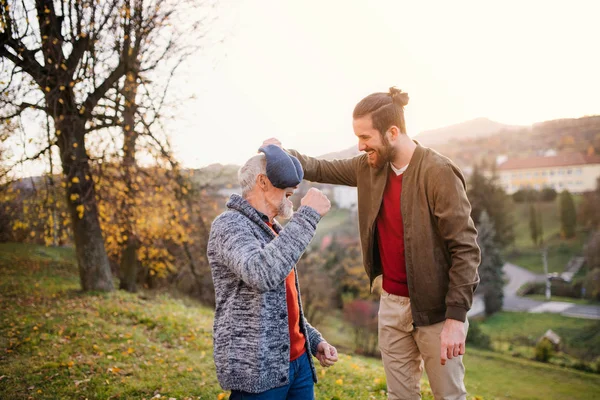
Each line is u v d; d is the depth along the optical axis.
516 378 27.75
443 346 2.02
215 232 1.76
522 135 93.38
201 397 3.98
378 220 2.39
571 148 87.94
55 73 8.25
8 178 7.96
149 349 5.86
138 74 9.16
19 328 6.80
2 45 7.67
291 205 1.97
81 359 5.14
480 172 68.88
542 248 71.12
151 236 11.77
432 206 2.13
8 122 7.61
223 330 1.76
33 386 4.28
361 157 2.53
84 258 10.55
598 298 53.19
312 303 32.22
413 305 2.21
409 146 2.23
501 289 50.62
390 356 2.42
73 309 8.46
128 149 9.67
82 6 8.13
